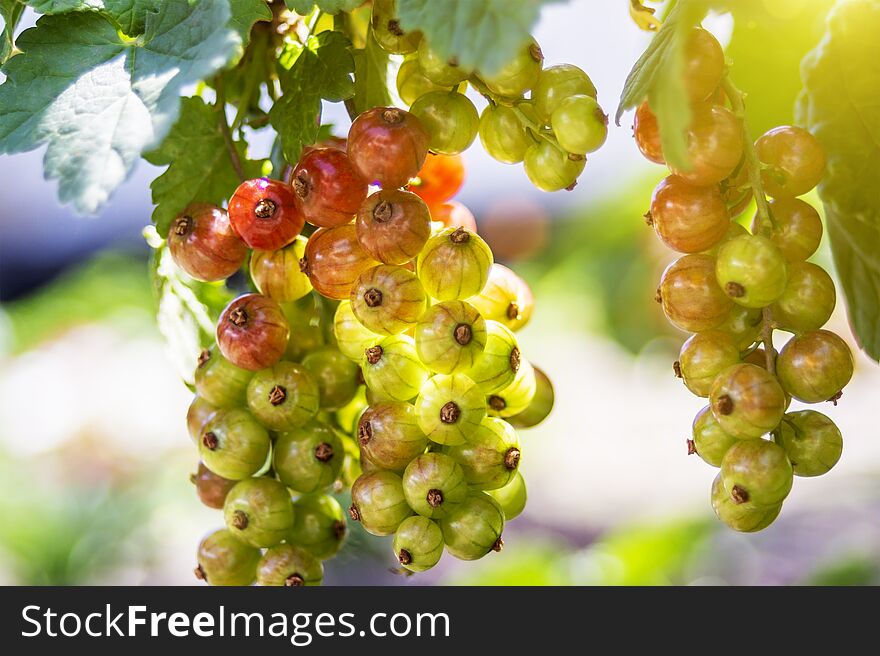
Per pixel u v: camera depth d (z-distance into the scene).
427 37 0.23
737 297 0.25
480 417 0.25
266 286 0.27
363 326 0.26
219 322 0.27
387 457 0.26
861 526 0.66
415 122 0.25
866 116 0.28
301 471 0.27
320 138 0.29
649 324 0.69
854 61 0.28
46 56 0.25
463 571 0.50
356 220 0.26
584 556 0.52
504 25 0.23
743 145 0.25
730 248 0.25
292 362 0.27
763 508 0.25
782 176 0.26
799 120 0.29
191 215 0.27
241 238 0.26
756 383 0.25
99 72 0.25
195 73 0.24
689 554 0.53
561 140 0.25
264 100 0.28
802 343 0.25
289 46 0.27
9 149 0.24
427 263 0.25
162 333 0.29
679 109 0.24
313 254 0.26
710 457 0.26
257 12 0.25
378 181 0.25
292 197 0.26
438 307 0.25
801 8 0.29
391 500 0.26
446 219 0.28
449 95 0.26
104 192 0.24
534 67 0.25
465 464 0.26
